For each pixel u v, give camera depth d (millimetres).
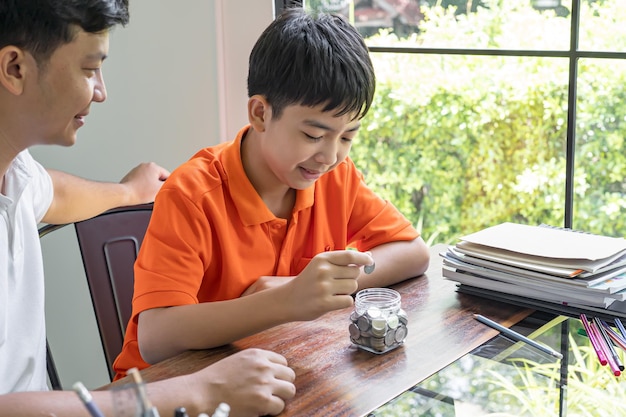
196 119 2002
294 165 1320
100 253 1653
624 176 1860
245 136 1443
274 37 1304
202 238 1342
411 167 2080
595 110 1853
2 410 946
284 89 1266
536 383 1069
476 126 1985
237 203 1394
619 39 1791
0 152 1208
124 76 2045
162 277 1280
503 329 1238
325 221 1536
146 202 1806
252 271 1421
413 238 1536
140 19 1994
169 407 979
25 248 1369
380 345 1150
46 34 1083
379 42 2010
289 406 1018
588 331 1232
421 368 1113
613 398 1026
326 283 1183
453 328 1253
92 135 2111
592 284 1278
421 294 1409
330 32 1291
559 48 1854
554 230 1510
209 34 1944
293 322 1277
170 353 1235
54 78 1120
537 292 1332
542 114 1910
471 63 1945
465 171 2029
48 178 1565
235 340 1217
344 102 1256
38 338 1375
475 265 1402
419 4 1953
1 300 1249
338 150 1345
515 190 1986
